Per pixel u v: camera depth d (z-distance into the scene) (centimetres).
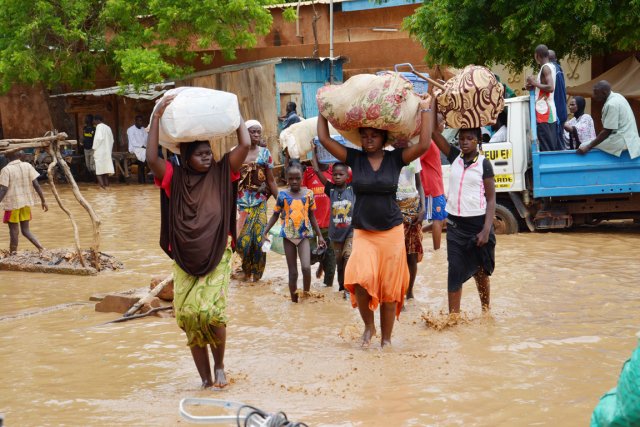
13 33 2289
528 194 1191
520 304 755
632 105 1908
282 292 867
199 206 522
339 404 490
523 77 2105
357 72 2405
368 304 629
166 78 2483
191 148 523
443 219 812
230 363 599
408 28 1853
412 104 598
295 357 607
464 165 689
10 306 840
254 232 906
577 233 1205
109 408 500
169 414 483
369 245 621
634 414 269
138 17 2308
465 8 1680
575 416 462
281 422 342
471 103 667
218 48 2544
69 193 2120
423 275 921
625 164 1120
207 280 524
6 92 2569
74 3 2261
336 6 2412
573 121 1275
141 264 1070
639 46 1596
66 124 2589
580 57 1695
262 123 2205
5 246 1240
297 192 817
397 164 619
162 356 628
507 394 502
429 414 469
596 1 1528
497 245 1106
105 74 2705
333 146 623
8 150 1004
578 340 624
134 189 2208
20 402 518
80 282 961
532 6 1573
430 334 661
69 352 645
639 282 840
